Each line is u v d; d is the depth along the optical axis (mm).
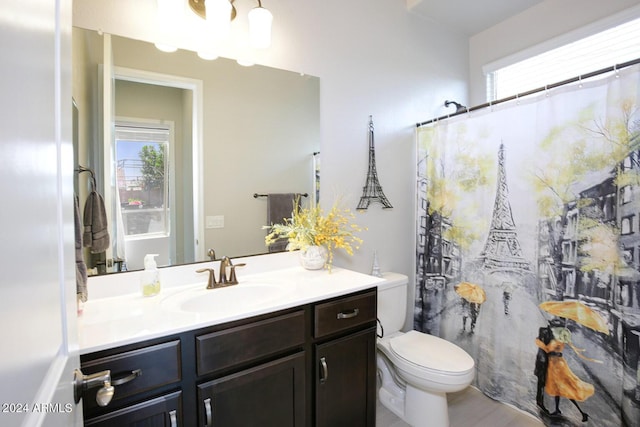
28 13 464
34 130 481
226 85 1695
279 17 1845
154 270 1411
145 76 1483
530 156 1871
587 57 2189
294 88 1911
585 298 1676
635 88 1496
